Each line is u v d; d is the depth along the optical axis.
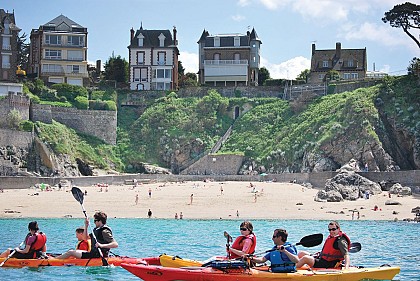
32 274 24.97
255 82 138.50
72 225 53.16
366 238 44.19
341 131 100.69
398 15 116.56
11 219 59.66
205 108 121.00
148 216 63.94
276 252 22.77
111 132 115.75
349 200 74.88
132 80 132.00
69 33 125.19
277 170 105.81
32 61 129.75
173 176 98.69
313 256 24.47
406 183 80.56
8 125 101.00
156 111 120.69
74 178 89.00
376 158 96.69
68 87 119.06
